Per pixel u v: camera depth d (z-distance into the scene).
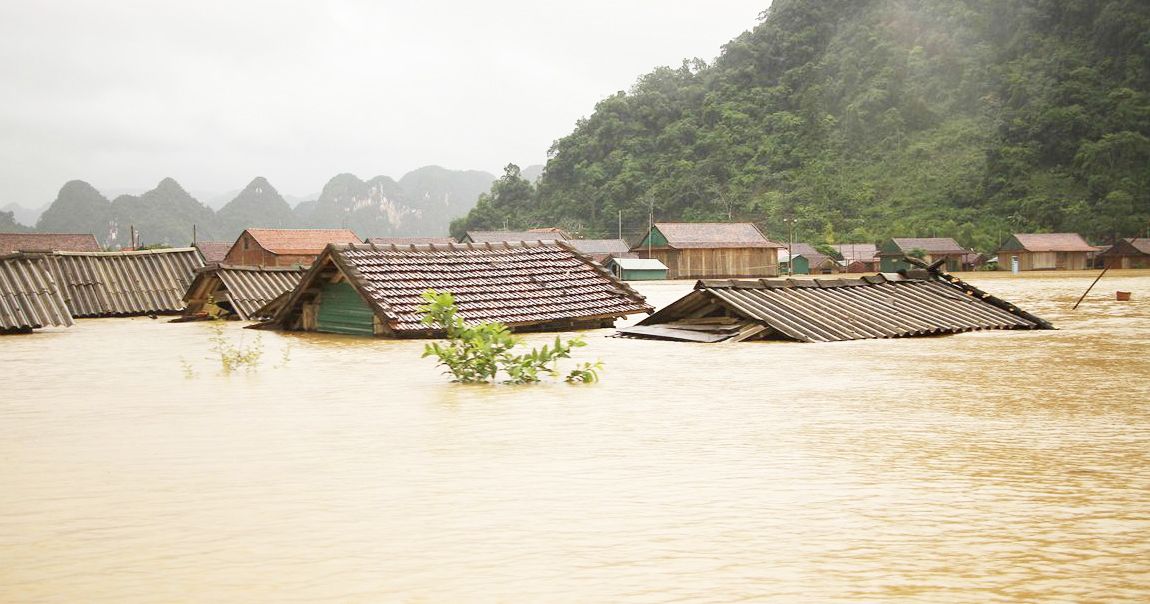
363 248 20.75
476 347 11.45
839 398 9.57
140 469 6.29
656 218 146.62
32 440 7.52
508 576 3.94
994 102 148.88
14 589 3.85
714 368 12.69
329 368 13.23
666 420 8.19
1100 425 7.78
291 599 3.68
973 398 9.51
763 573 3.97
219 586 3.85
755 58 176.00
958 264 105.75
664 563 4.11
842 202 138.62
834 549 4.32
